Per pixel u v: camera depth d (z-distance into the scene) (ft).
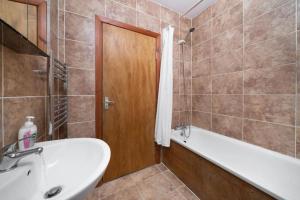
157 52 6.13
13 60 2.23
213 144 5.94
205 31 6.55
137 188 4.85
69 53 4.30
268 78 4.33
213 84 6.24
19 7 2.45
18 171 1.74
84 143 2.74
